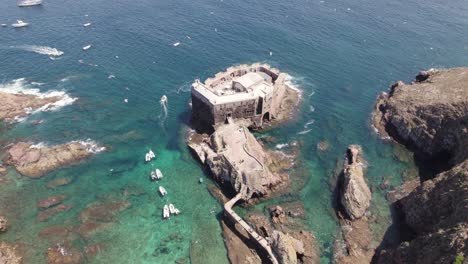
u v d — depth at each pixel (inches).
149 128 4687.5
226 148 4119.1
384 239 3417.8
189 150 4389.8
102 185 3929.6
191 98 5044.3
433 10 7819.9
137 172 4099.4
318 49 6338.6
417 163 4296.3
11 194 3762.3
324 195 3870.6
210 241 3412.9
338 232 3489.2
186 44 6358.3
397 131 4653.1
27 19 7081.7
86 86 5334.6
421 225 3351.4
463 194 3043.8
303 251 3240.7
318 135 4638.3
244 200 3754.9
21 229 3444.9
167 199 3804.1
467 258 2432.3
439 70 5393.7
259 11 7588.6
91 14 7313.0
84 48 6107.3
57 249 3287.4
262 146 4441.4
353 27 7032.5
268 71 5157.5
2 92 5012.3
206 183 3988.7
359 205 3614.7
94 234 3437.5
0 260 3120.1
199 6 7755.9
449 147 4303.6
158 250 3326.8
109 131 4601.4
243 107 4473.4
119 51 6117.1
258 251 3319.4
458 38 6761.8
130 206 3720.5
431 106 4525.1
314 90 5398.6
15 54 5949.8
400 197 3838.6
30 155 4126.5
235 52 6195.9
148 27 6850.4
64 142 4379.9
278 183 3946.9
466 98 4448.8
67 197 3774.6
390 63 6018.7
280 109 4982.8
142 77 5556.1
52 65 5733.3
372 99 5265.8
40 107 4881.9
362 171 4128.9
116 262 3223.4
